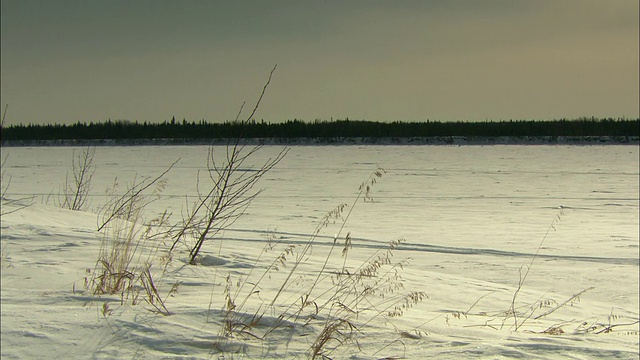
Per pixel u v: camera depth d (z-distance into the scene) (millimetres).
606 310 7270
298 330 3803
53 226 7570
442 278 7938
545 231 14492
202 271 5715
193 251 6938
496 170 31328
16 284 4648
